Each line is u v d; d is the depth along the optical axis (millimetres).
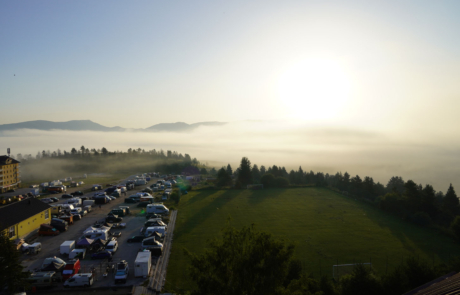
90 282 36094
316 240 59719
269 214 79625
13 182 122625
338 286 35719
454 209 99812
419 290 17844
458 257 37688
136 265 38594
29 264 41625
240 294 18500
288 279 32250
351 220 75750
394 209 84750
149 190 108625
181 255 49094
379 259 51500
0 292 30500
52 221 58062
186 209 83750
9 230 48375
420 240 62500
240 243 20609
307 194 109562
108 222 64062
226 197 102750
